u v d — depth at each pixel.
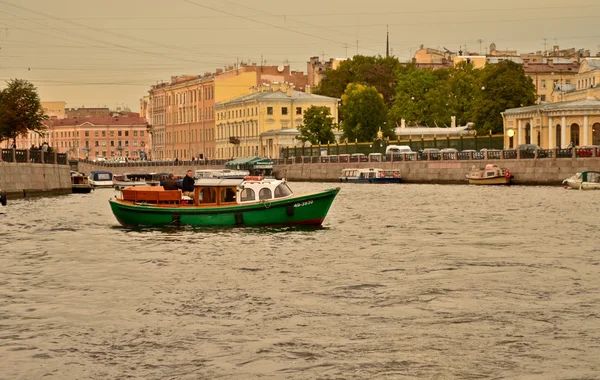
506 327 43.94
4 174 149.00
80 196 168.75
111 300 50.94
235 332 43.38
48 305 49.72
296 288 54.12
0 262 66.56
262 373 37.34
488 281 56.16
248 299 50.81
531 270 60.41
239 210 89.06
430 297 51.03
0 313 47.78
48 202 142.75
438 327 44.03
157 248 74.31
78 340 42.25
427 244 76.00
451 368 37.75
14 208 126.19
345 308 48.25
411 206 125.19
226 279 57.62
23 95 195.62
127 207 91.56
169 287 54.88
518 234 83.56
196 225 89.81
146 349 40.72
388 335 42.69
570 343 41.12
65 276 59.59
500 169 193.38
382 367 37.94
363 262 64.94
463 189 178.50
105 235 85.25
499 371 37.41
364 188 194.38
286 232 85.56
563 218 100.62
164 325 44.81
